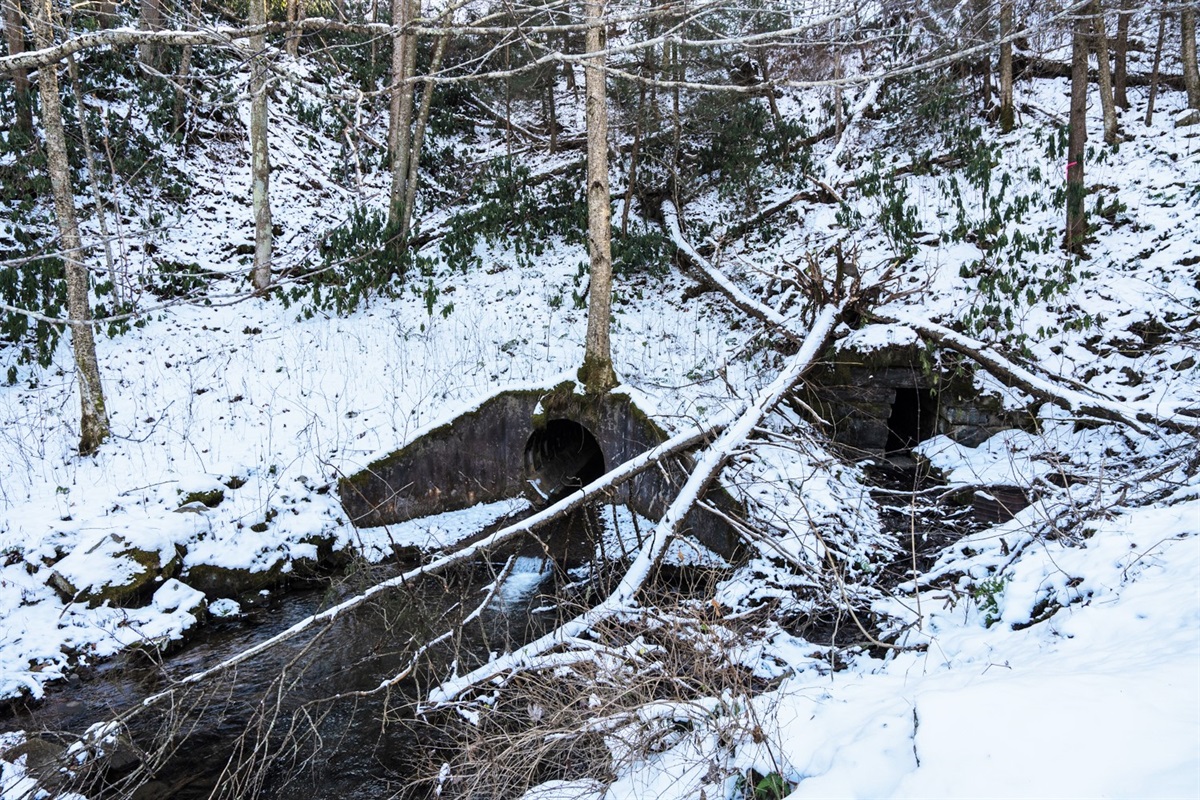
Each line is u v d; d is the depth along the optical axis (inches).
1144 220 443.2
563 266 545.6
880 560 269.3
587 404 340.2
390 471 337.4
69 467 319.0
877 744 113.3
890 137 650.8
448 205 650.8
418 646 241.4
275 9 637.9
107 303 434.6
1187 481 225.1
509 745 161.5
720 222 596.1
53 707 220.1
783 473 311.0
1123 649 125.3
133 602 264.2
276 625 270.4
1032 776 87.1
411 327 462.0
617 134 659.4
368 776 183.0
